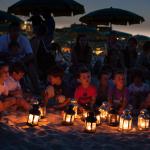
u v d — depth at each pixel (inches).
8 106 218.7
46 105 241.4
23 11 361.1
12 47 275.6
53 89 240.5
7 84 230.4
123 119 203.5
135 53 343.6
